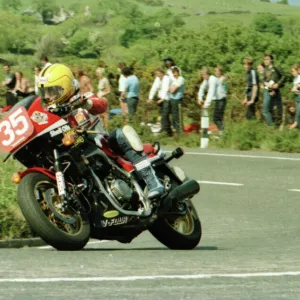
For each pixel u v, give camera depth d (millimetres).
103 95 40562
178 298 10172
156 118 39281
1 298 10000
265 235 19703
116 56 123000
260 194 26453
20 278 11344
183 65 69125
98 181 15039
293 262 13625
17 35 163625
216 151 35938
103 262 13031
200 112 39156
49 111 14688
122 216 15258
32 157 14836
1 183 21750
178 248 16453
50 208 14453
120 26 170750
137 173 15594
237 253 15047
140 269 12359
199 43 69875
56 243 14328
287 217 22719
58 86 14758
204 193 26734
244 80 39062
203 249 16641
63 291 10477
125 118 38406
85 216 14859
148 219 15625
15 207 18891
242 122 38281
